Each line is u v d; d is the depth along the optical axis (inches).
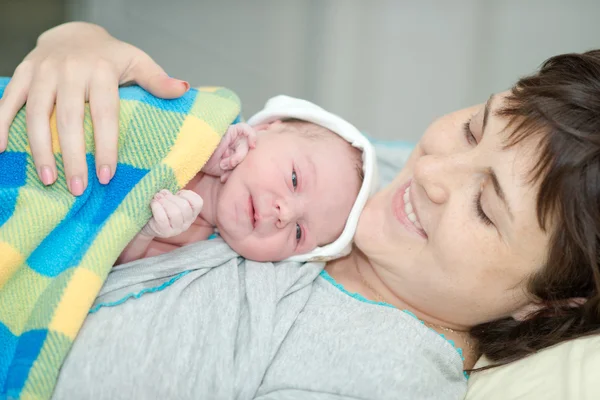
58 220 35.0
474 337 43.3
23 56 74.7
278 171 42.9
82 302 34.3
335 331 38.5
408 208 40.9
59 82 36.3
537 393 35.7
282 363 37.2
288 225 42.8
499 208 35.4
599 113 33.5
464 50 91.4
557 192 33.3
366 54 92.0
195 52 88.3
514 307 39.0
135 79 40.1
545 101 34.9
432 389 37.4
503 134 36.0
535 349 39.2
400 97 90.4
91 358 34.4
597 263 34.9
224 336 36.2
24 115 36.7
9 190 34.4
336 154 45.9
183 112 39.3
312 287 42.9
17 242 33.8
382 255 40.9
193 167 38.5
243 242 42.2
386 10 93.4
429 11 92.9
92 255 35.0
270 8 92.2
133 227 36.1
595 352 35.7
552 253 35.1
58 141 36.0
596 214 33.3
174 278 38.5
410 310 42.8
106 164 35.0
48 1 77.3
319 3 92.7
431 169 37.6
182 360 35.0
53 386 33.4
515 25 91.1
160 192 37.0
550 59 39.1
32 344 33.3
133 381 34.2
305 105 49.6
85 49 39.6
